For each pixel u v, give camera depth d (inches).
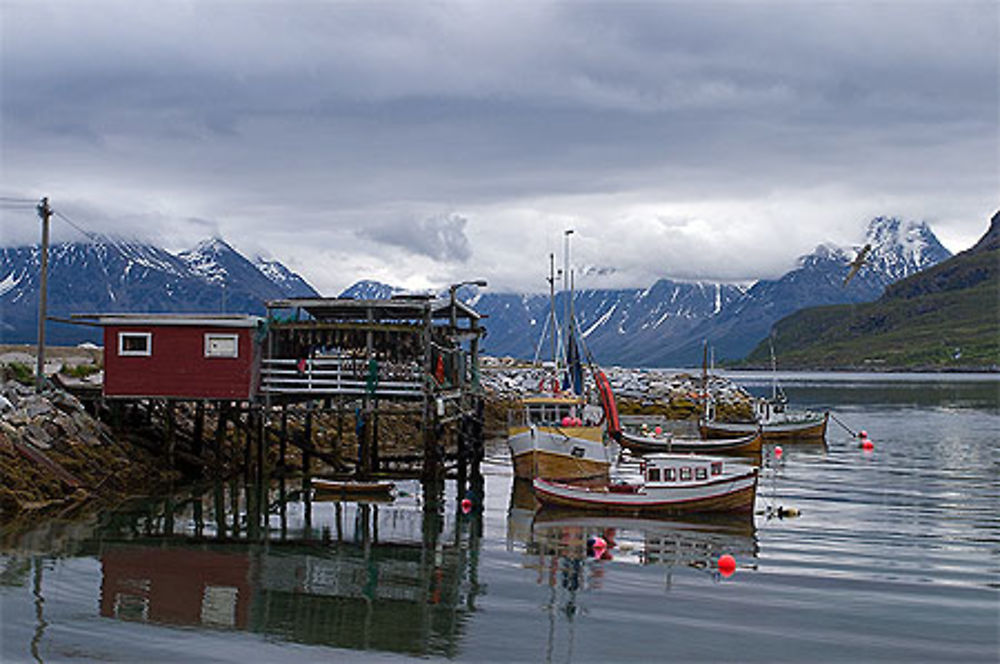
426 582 1126.4
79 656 883.4
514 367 4825.3
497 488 1825.8
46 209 1765.5
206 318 1710.1
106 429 1707.7
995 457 2480.3
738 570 1190.9
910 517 1551.4
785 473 2145.7
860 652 911.7
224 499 1599.4
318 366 1763.0
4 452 1469.0
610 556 1259.8
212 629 957.8
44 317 1749.5
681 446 2544.3
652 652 911.7
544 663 882.8
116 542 1269.7
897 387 7652.6
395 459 1975.9
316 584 1111.6
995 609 1034.7
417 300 1749.5
